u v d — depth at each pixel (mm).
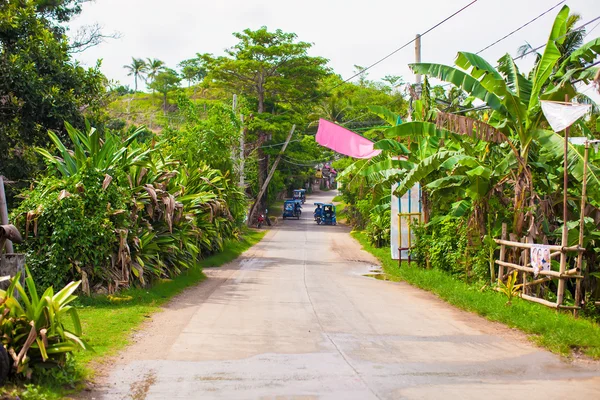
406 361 8219
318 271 20406
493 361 8312
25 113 16344
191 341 9234
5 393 5707
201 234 19078
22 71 15562
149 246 14992
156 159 18406
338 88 66000
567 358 8539
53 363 6609
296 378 7277
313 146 55500
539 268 12094
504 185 16406
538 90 13320
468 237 15633
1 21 15852
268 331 10078
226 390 6750
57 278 12391
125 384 6906
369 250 30234
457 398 6559
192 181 20891
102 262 13211
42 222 12492
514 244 13227
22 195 13883
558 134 13234
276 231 46062
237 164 36156
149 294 13398
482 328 10719
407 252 21438
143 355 8305
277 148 54812
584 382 7309
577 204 14953
